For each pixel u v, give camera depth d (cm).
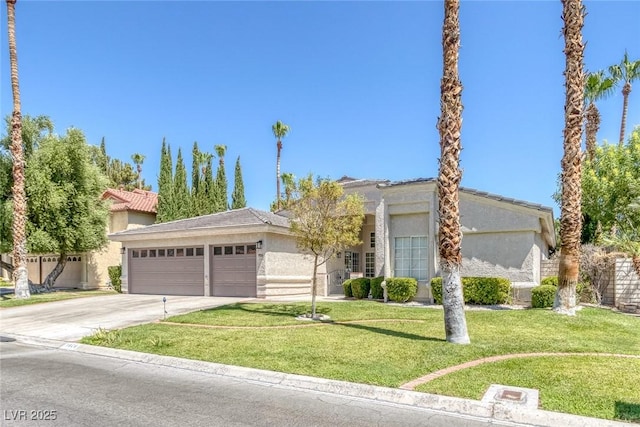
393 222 1783
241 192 4581
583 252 1781
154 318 1366
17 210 2052
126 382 711
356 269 2373
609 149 2389
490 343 909
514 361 759
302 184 1293
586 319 1212
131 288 2288
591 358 779
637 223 2159
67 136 2380
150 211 3056
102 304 1778
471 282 1588
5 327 1318
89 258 2775
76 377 744
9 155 2319
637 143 2298
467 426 514
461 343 910
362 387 645
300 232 1307
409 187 1717
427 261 1698
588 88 2727
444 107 967
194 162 4184
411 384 650
